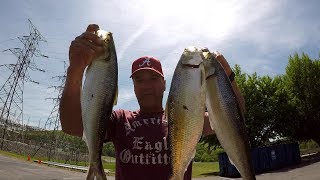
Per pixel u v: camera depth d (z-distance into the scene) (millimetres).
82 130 938
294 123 12336
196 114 913
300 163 9336
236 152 914
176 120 919
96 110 906
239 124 926
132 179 1015
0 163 9453
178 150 911
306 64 12461
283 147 9180
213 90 932
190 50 944
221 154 8594
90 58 896
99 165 893
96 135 899
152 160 1016
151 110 1103
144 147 1028
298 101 12312
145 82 1091
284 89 12266
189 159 913
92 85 913
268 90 12164
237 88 1056
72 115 907
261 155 8766
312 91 12211
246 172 911
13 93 17734
